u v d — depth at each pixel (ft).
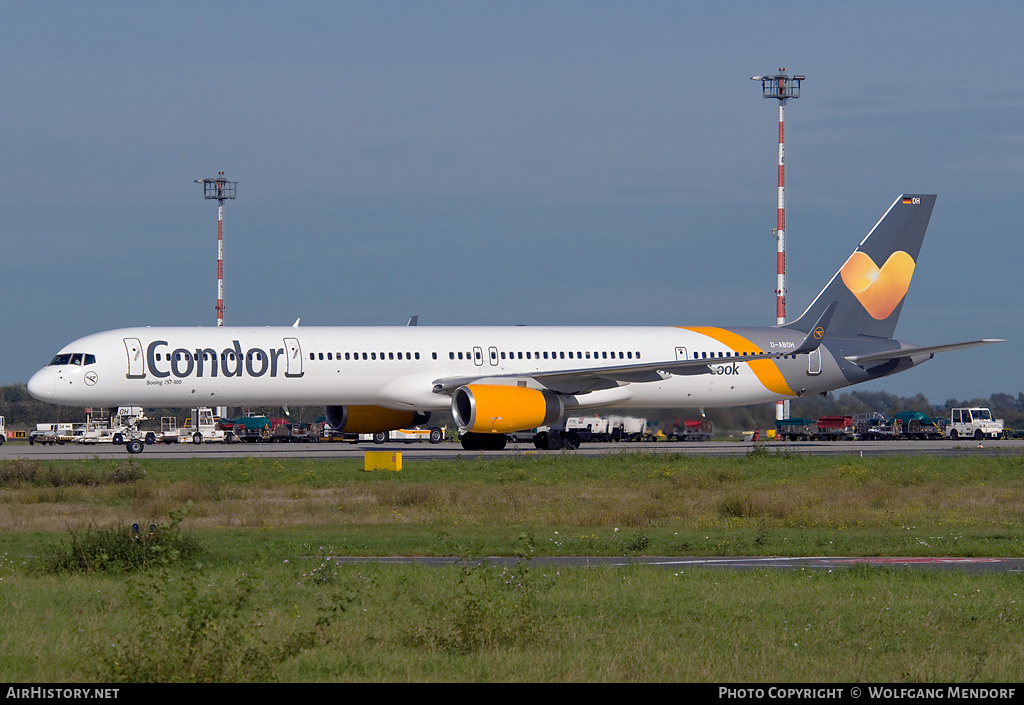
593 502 479.82
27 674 172.86
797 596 241.14
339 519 422.00
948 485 570.87
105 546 297.12
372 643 195.00
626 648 191.01
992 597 241.55
